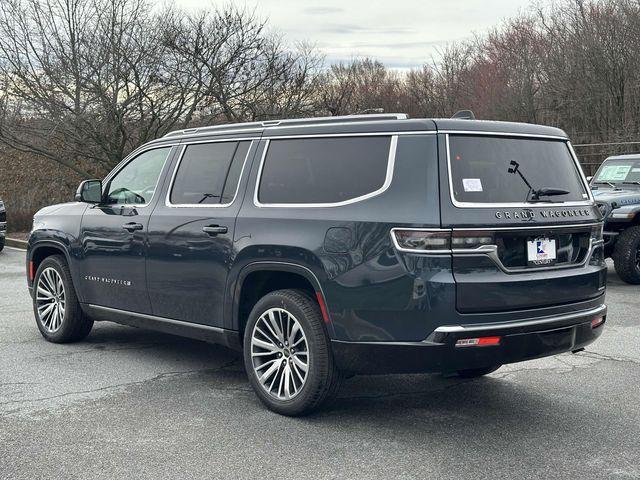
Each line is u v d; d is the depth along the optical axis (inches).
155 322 236.1
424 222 167.9
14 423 187.8
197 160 229.0
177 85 673.0
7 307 352.2
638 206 415.8
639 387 221.1
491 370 227.1
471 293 167.2
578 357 256.2
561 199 189.9
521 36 1254.9
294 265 189.3
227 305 209.5
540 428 185.8
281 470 158.7
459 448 172.1
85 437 178.1
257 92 713.0
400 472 157.8
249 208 205.5
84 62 655.1
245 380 228.8
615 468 160.6
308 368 186.2
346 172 187.0
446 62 1606.8
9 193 816.9
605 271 199.8
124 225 242.5
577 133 1106.7
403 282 169.2
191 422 189.3
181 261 222.2
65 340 275.1
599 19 1080.2
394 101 1612.9
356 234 177.8
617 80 1055.6
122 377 231.1
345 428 185.3
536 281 175.9
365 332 175.8
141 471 157.8
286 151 203.2
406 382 227.3
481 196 174.2
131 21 660.7
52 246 272.8
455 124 177.5
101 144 666.8
